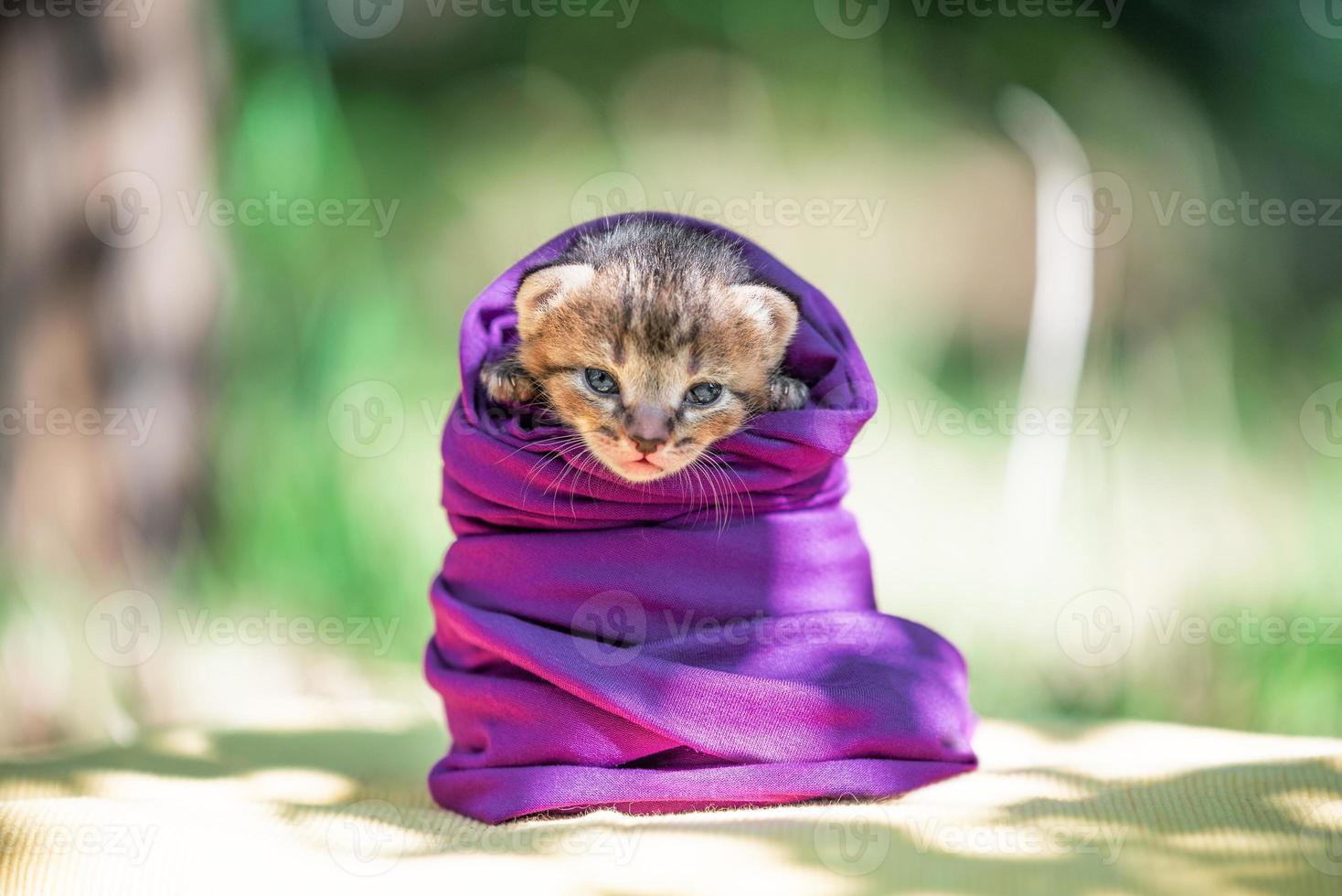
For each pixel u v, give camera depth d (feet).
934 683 2.03
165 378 2.95
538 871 1.86
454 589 2.07
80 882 1.87
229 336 3.12
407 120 5.42
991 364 4.58
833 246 4.55
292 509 3.05
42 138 2.88
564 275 2.16
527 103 5.49
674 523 2.02
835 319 2.20
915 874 1.84
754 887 1.83
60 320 2.89
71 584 2.85
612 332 2.14
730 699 1.98
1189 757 2.11
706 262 2.19
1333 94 5.11
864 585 2.08
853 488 3.43
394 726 2.42
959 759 2.04
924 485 3.48
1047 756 2.16
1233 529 3.10
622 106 5.45
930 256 4.76
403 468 3.25
